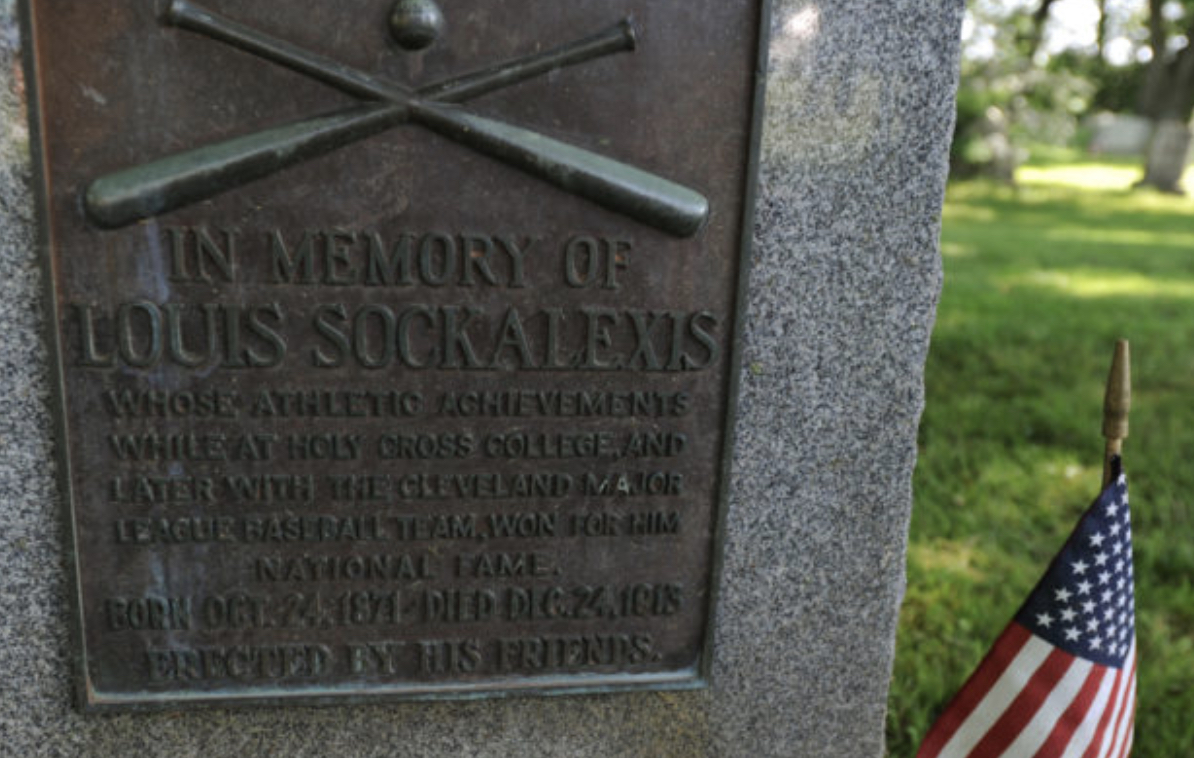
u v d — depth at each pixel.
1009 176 18.92
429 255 1.83
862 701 2.27
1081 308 7.64
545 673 2.08
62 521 1.84
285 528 1.91
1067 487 4.23
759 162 1.90
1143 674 3.06
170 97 1.71
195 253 1.77
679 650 2.11
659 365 1.94
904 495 2.15
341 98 1.75
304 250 1.80
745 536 2.12
